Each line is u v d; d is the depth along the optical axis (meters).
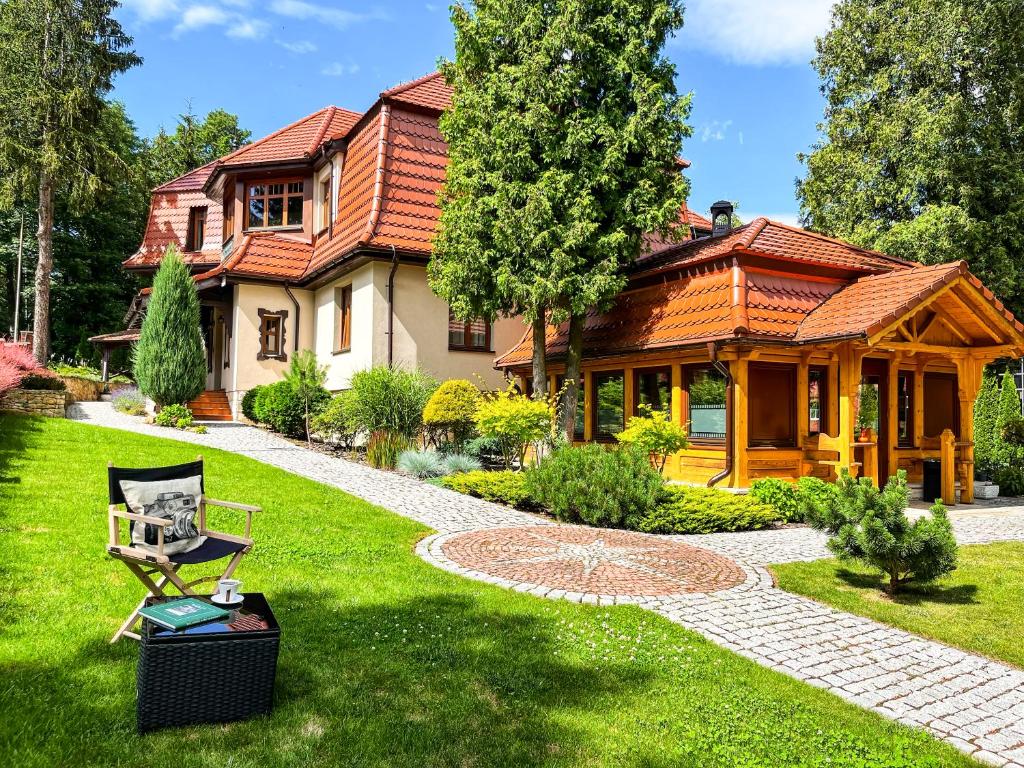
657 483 9.84
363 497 10.53
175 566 4.47
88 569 5.67
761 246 13.27
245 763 3.14
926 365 15.35
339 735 3.46
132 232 40.78
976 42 22.33
